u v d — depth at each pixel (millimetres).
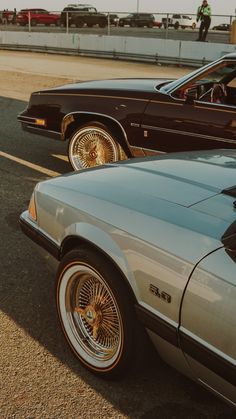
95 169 3053
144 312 2207
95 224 2449
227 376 1896
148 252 2180
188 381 2625
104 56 22328
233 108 4531
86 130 5570
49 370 2697
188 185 2510
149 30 25219
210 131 4656
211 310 1914
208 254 1990
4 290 3475
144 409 2434
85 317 2660
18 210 4867
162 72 17312
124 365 2430
